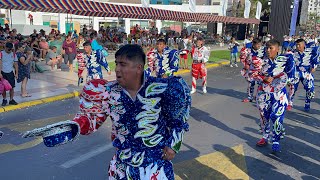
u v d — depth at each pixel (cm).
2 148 588
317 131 714
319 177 490
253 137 661
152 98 234
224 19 2958
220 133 683
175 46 2398
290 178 484
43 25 3234
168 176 248
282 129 557
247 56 904
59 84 1180
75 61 1755
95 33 2245
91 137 645
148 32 2694
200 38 1073
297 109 909
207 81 1392
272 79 536
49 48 1684
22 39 1695
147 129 237
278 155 568
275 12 3481
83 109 242
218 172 493
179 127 244
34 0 1358
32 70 1395
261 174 494
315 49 855
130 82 230
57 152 571
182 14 2294
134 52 226
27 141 625
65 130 233
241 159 546
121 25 3803
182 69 1648
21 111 854
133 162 241
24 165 519
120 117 237
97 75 909
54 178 477
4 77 849
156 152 244
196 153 566
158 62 762
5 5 1282
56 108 895
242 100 1013
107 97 238
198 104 951
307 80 873
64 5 1481
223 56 2373
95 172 497
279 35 3481
